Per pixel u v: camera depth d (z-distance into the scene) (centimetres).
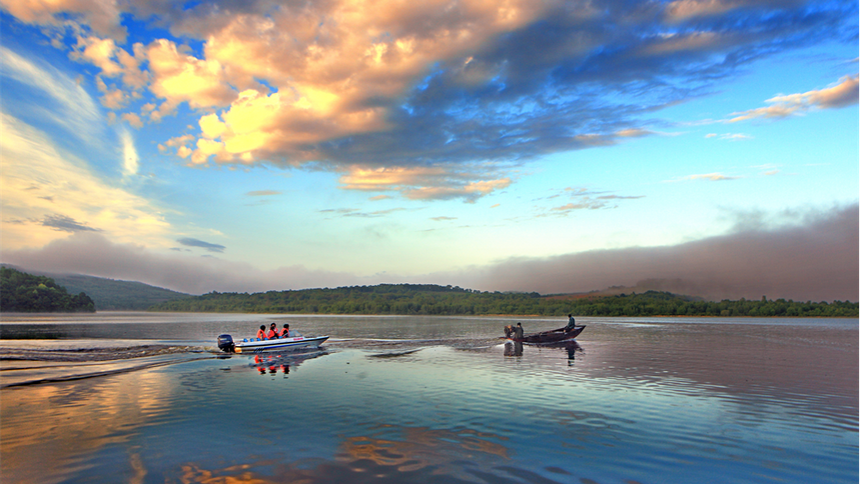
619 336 4719
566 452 1037
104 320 9369
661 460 995
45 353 2834
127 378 1981
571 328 4091
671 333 5247
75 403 1497
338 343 3731
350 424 1250
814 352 3136
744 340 4197
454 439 1122
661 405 1486
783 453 1048
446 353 2989
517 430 1198
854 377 2055
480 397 1594
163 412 1379
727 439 1141
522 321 9294
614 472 927
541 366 2366
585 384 1844
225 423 1260
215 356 2783
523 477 895
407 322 8656
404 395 1625
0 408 1430
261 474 905
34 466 948
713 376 2058
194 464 959
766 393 1684
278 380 1936
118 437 1137
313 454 1016
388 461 975
